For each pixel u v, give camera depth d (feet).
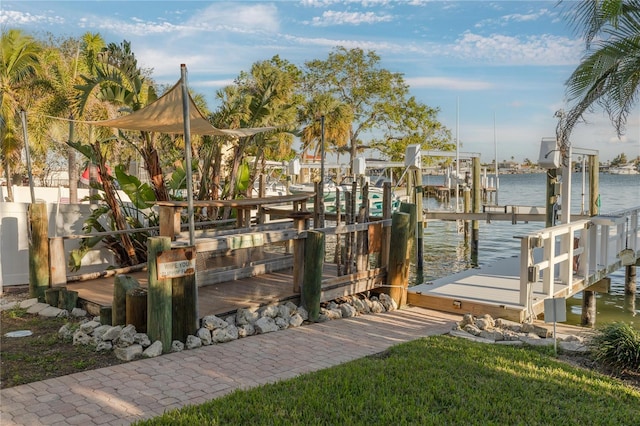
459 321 26.00
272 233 24.76
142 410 14.78
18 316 24.99
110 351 19.88
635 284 40.22
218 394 15.97
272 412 14.06
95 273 29.86
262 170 61.46
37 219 26.91
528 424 13.74
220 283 28.27
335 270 31.94
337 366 18.03
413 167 52.13
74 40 82.48
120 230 31.12
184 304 20.83
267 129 34.37
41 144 61.16
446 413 14.29
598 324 32.45
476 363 18.40
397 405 14.57
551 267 28.43
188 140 21.18
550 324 26.05
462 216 58.70
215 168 42.80
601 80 24.18
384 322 25.64
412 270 51.03
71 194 63.46
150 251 19.75
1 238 32.07
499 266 37.96
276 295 25.84
